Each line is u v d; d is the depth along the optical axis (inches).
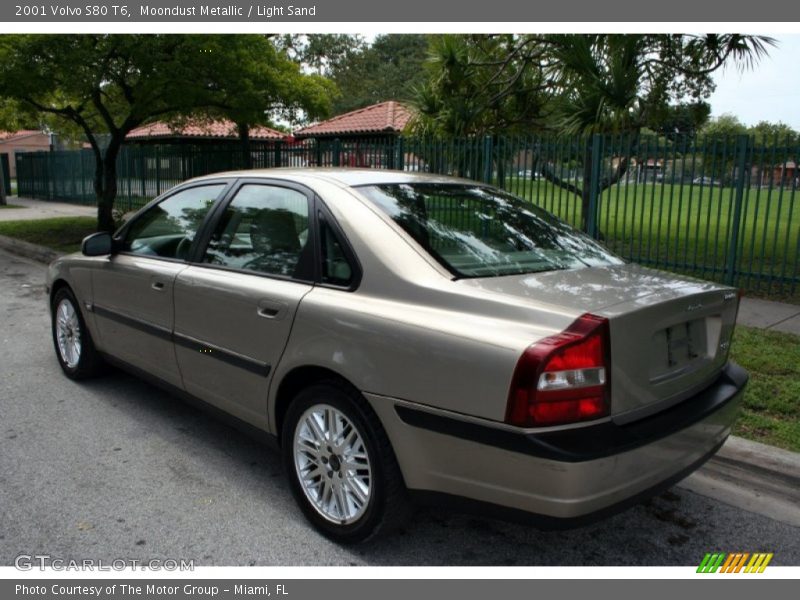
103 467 156.7
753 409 183.0
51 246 507.8
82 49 446.6
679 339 117.0
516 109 500.4
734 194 351.6
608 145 389.1
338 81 1558.8
